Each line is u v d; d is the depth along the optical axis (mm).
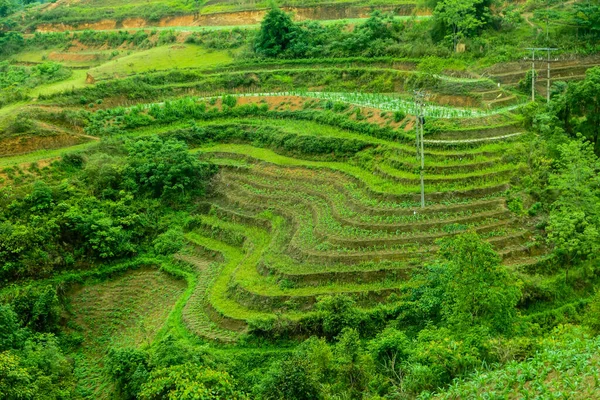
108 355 37312
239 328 39438
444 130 52031
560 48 67500
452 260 31688
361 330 36719
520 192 45781
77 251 49750
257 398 29422
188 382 29062
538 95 59906
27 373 32344
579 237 38812
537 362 24328
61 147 61656
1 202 51000
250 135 64062
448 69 67500
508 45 69812
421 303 35969
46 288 44031
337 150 56344
